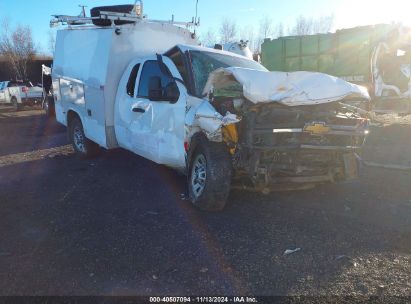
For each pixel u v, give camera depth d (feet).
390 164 23.98
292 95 14.76
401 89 38.60
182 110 17.20
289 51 50.96
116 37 22.22
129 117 21.07
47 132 40.88
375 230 14.51
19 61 134.72
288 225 15.03
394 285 10.87
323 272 11.61
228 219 15.65
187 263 12.24
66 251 13.15
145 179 21.44
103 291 10.80
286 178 16.03
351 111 16.60
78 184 20.88
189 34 25.79
